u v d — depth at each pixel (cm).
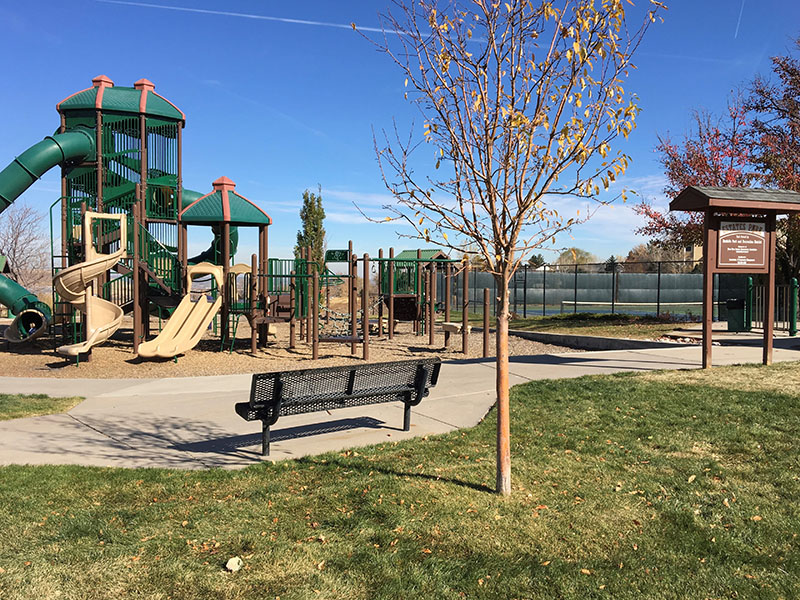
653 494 475
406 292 2266
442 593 331
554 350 1692
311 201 3688
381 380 677
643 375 962
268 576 347
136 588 333
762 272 1036
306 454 589
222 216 1655
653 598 329
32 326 1816
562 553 381
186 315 1582
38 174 1725
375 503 452
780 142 1991
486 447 601
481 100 425
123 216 1551
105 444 634
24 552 369
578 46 406
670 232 2098
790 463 536
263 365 1430
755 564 366
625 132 432
